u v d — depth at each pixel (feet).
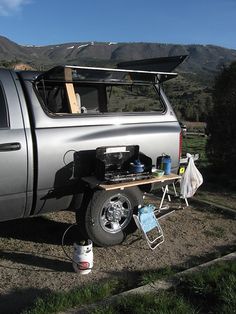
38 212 16.24
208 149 33.32
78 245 14.87
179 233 19.44
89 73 16.28
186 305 12.54
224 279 14.03
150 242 17.25
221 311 12.29
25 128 15.29
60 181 16.01
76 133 16.28
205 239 18.92
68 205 16.79
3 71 16.02
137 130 17.98
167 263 16.15
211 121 33.17
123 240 17.48
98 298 13.03
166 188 19.94
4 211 15.25
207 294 13.32
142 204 17.70
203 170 33.83
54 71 15.35
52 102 17.39
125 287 14.05
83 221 16.49
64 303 12.44
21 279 14.38
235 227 20.71
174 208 22.27
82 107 19.02
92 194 16.46
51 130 15.75
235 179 30.35
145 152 18.16
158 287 13.74
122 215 17.29
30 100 15.69
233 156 31.71
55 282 14.26
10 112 15.17
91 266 14.99
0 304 12.77
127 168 17.19
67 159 15.99
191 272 14.82
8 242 17.46
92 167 16.70
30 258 16.03
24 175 15.17
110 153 16.67
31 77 16.16
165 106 19.48
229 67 33.01
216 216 22.29
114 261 16.11
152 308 12.28
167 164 18.40
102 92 20.08
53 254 16.47
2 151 14.58
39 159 15.37
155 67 19.58
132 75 17.92
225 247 18.06
